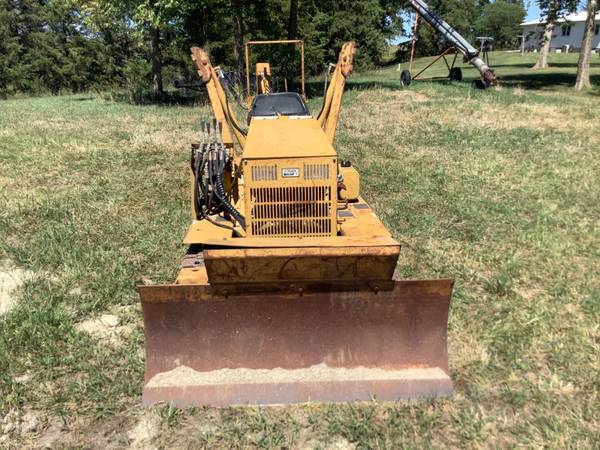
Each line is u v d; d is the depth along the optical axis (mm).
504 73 33781
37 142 12094
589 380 3953
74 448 3363
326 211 4059
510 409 3711
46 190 8531
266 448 3357
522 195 8375
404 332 3881
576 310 4988
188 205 7730
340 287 3775
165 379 3783
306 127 4785
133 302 5117
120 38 41625
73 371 4117
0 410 3697
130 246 6320
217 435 3461
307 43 35594
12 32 41625
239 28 21359
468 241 6590
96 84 42000
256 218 4051
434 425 3547
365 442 3377
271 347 3850
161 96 24094
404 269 5727
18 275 5672
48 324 4668
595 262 6004
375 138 12516
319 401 3738
